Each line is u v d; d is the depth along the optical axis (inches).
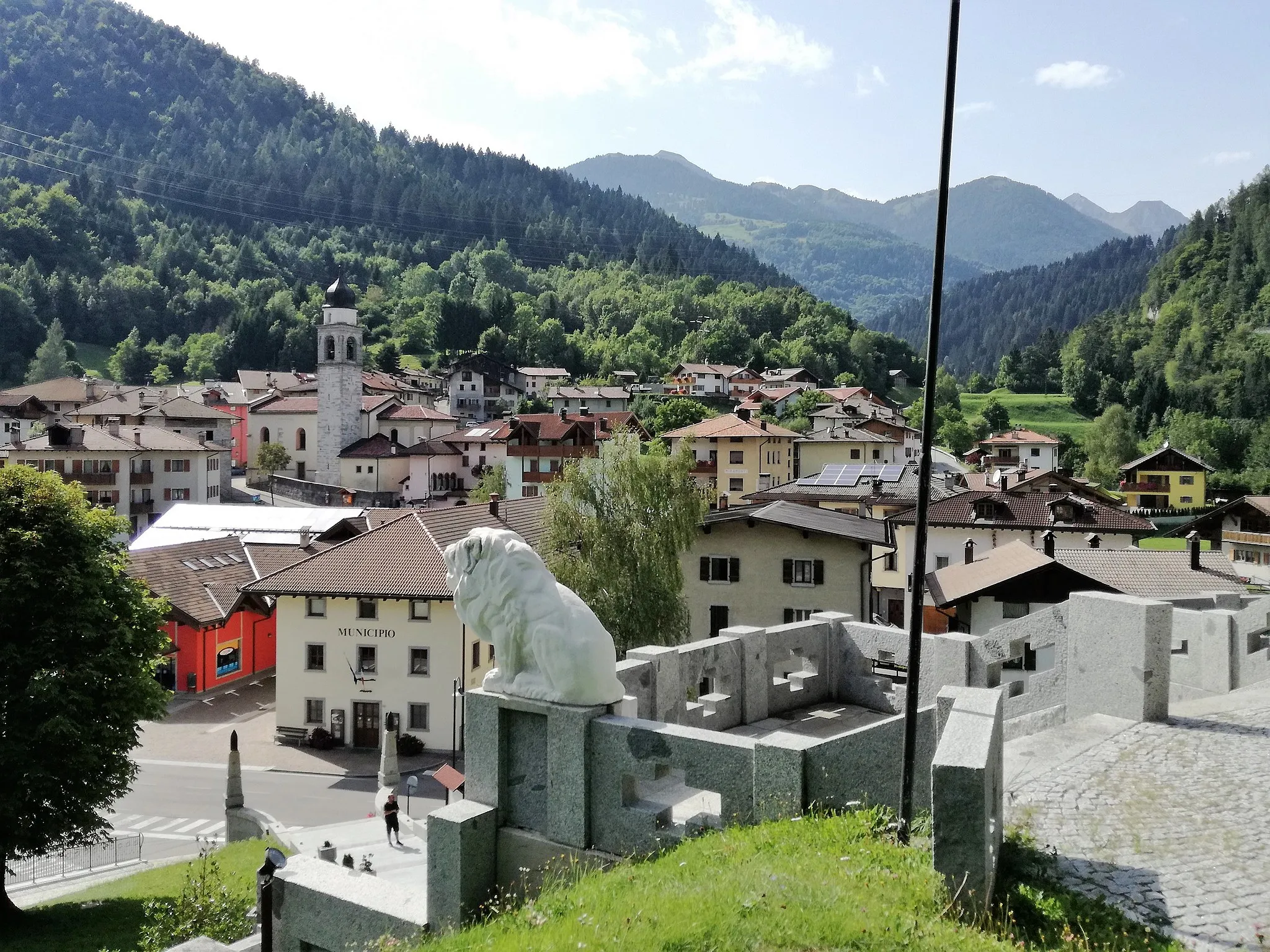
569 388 6417.3
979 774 269.9
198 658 2128.4
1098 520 2226.9
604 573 1603.1
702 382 6899.6
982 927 270.2
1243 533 3011.8
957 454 6072.8
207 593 2210.9
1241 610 603.5
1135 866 313.1
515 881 385.1
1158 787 378.6
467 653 1772.9
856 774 343.0
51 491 1123.9
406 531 1910.7
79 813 1074.7
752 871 300.4
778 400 5910.4
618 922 289.9
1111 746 427.2
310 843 1279.5
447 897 378.3
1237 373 7022.6
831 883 290.5
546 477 3695.9
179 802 1537.9
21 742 1035.3
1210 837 332.8
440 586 1752.0
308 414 4761.3
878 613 2368.4
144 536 2706.7
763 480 3521.2
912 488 2598.4
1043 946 267.7
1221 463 5585.6
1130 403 7554.1
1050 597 1235.9
